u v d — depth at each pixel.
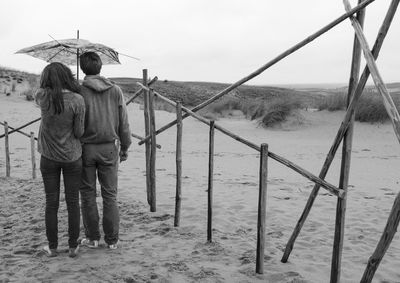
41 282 3.56
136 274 3.73
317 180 3.48
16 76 35.62
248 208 6.13
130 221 5.43
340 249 3.40
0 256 4.16
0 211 5.81
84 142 4.08
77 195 4.04
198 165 10.51
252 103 24.25
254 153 13.09
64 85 3.74
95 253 4.23
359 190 7.78
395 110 2.70
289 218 5.77
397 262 4.27
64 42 4.68
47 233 4.09
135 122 20.62
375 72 2.87
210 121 4.39
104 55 5.36
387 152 13.41
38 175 8.50
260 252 3.79
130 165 10.02
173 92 43.69
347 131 3.28
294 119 18.78
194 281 3.63
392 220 2.72
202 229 5.11
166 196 6.81
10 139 15.14
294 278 3.72
